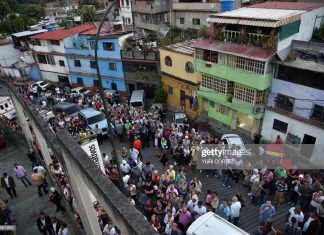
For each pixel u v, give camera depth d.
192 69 24.70
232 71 20.27
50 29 41.66
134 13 41.78
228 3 23.69
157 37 32.53
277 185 12.34
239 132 22.81
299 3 21.03
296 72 17.73
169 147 18.72
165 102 29.33
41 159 17.08
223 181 15.29
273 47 17.66
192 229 9.74
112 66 32.16
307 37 19.33
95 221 9.43
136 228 5.16
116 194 6.14
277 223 11.73
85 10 56.97
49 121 23.30
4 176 14.52
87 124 22.41
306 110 18.02
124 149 16.27
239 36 19.55
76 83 37.00
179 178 13.14
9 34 54.84
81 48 33.81
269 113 20.14
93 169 7.15
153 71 29.50
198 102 25.52
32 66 40.03
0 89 40.50
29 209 13.94
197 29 34.84
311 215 9.79
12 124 22.81
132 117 22.42
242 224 12.08
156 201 12.09
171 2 37.09
